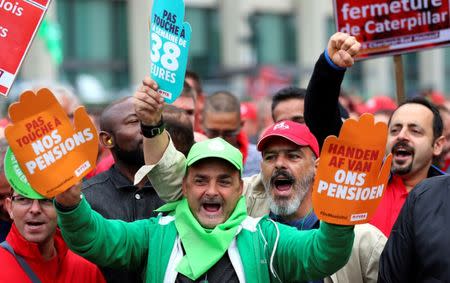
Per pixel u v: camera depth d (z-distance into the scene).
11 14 10.79
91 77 78.75
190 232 9.44
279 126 10.95
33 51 65.75
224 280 9.29
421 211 9.50
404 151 12.33
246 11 84.81
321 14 88.00
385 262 9.71
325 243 8.83
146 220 9.77
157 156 9.80
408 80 93.06
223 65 84.25
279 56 88.00
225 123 16.23
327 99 10.30
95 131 9.08
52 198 9.38
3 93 10.80
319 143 10.70
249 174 15.91
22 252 9.77
